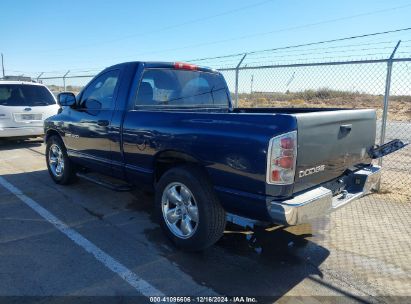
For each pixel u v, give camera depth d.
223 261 3.64
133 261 3.58
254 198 3.05
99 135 4.77
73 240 4.04
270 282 3.29
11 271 3.34
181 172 3.63
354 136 3.73
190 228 3.69
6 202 5.27
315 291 3.17
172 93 4.75
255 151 2.99
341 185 3.75
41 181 6.40
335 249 3.99
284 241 4.15
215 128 3.32
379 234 4.40
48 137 6.26
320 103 8.50
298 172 3.00
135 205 5.22
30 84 9.86
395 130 13.47
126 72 4.50
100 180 5.09
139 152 4.15
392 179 7.21
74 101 5.25
